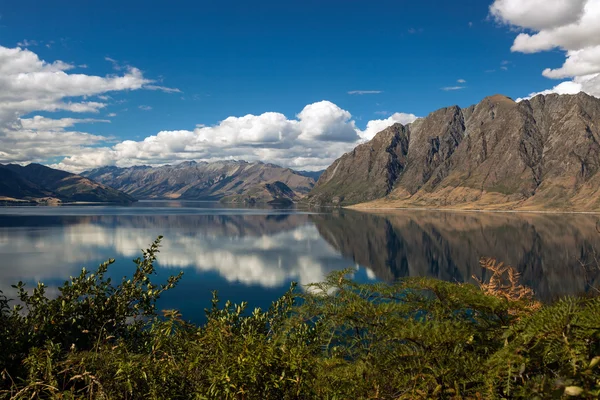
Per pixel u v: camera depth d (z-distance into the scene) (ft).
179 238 435.12
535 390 6.10
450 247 407.44
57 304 16.75
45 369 11.50
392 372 8.66
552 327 6.34
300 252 359.66
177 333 13.76
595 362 5.57
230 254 331.98
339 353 10.61
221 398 10.06
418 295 10.23
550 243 419.95
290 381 9.74
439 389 7.59
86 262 265.54
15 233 446.60
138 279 19.16
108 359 11.85
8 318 15.62
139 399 11.13
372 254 362.12
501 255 353.72
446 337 7.88
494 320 9.11
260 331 17.80
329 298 11.21
